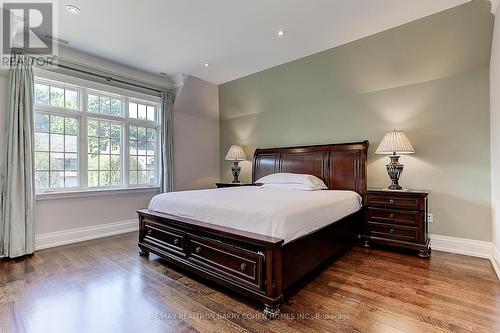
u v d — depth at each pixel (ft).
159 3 7.74
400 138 9.68
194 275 7.64
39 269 8.06
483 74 9.05
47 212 10.36
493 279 7.17
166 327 5.15
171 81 14.79
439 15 8.29
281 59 11.89
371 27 9.12
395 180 10.06
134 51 11.10
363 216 10.36
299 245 6.47
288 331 5.01
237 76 14.26
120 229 12.69
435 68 9.68
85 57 11.30
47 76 10.32
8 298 6.26
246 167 16.51
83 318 5.45
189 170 16.03
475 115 9.21
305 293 6.48
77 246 10.44
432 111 10.07
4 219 9.04
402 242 9.27
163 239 8.40
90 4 7.80
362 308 5.77
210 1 7.64
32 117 9.70
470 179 9.33
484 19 7.93
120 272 7.84
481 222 9.11
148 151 14.32
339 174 11.90
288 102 14.19
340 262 8.56
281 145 14.78
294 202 7.08
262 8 8.02
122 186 13.12
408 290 6.59
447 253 9.45
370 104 11.59
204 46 10.57
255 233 6.17
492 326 5.06
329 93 12.60
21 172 9.31
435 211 10.01
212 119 17.54
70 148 11.27
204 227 6.83
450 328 5.01
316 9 8.07
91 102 11.99
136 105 13.74
